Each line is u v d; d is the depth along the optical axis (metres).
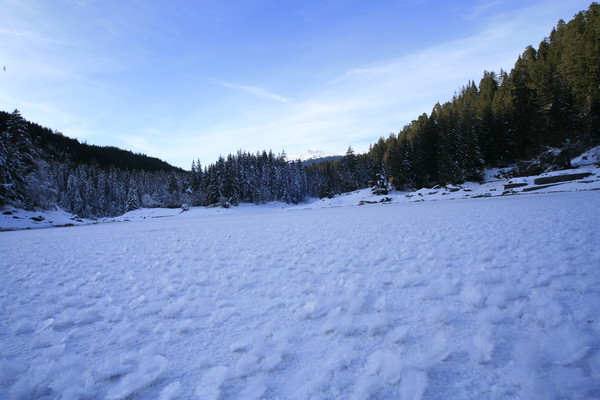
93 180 97.31
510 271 3.69
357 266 4.73
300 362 2.01
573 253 4.27
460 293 3.07
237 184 76.25
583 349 1.83
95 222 47.50
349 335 2.36
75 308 3.57
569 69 48.41
